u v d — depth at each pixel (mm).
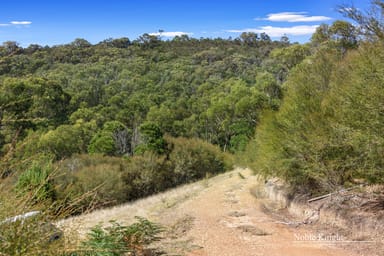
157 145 26125
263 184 10570
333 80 7281
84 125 32031
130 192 22391
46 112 25328
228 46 95812
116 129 31734
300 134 7020
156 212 8250
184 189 13141
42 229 2635
